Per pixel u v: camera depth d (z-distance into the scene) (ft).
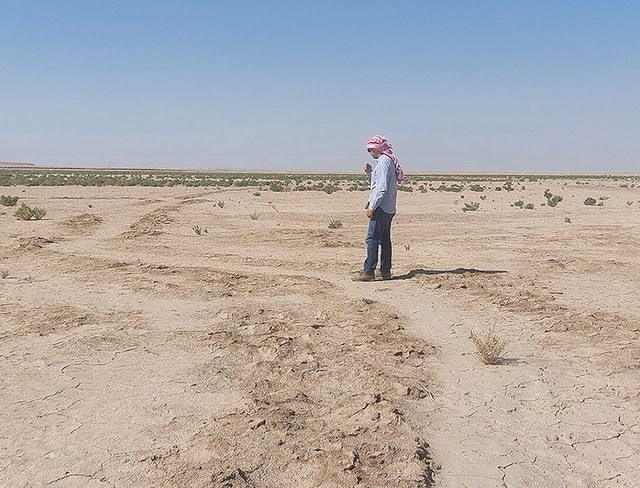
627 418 15.97
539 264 39.17
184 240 52.95
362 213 85.46
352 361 19.92
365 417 15.72
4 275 34.96
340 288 31.89
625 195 140.87
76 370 19.44
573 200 121.70
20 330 23.97
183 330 24.02
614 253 44.78
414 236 56.75
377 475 12.86
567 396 17.42
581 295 30.01
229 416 15.85
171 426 15.33
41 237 52.60
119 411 16.30
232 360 20.38
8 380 18.62
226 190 150.00
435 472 13.28
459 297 29.45
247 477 12.84
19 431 15.19
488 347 20.08
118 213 80.64
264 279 33.76
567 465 13.64
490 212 87.61
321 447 14.07
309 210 90.68
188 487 12.40
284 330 23.63
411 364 20.07
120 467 13.33
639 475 13.21
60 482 12.78
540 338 22.89
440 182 255.70
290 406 16.56
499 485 12.78
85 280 33.99
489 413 16.28
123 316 26.18
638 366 19.33
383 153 33.45
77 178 237.04
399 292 30.83
